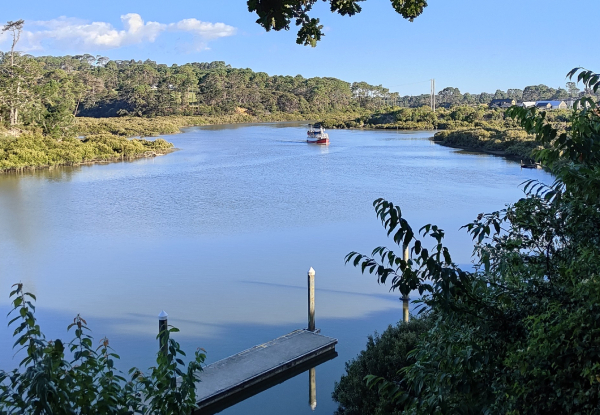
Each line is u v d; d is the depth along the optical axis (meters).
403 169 44.81
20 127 61.62
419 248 3.89
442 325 4.33
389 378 8.74
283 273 17.95
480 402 3.95
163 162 52.38
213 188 36.06
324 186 36.41
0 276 17.81
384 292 16.06
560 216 4.46
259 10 5.32
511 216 4.63
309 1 5.41
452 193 32.75
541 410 3.55
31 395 3.63
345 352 12.28
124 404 4.20
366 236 22.59
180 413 4.31
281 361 11.31
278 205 29.70
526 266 4.43
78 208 29.45
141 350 12.30
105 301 15.45
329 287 16.58
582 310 3.36
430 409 3.96
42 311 14.70
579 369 3.37
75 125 71.56
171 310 14.76
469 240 20.78
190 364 4.58
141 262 19.31
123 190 35.59
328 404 10.21
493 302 4.21
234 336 13.08
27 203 31.12
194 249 20.98
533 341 3.46
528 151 50.25
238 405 10.21
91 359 4.25
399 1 5.58
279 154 58.94
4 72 65.50
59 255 20.33
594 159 3.93
